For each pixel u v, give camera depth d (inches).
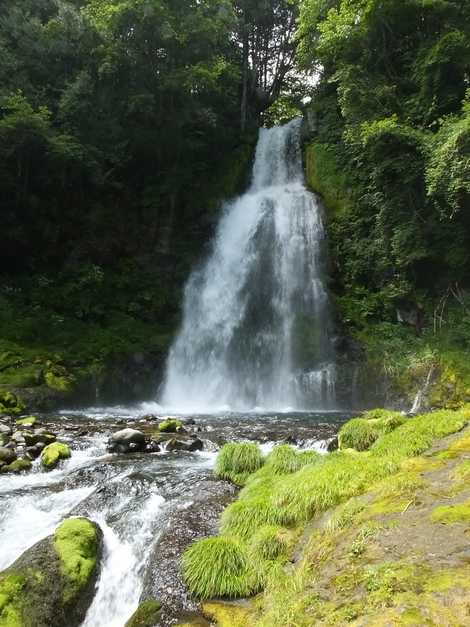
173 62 927.7
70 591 197.5
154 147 982.4
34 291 820.0
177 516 237.1
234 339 879.7
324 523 188.2
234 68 1042.7
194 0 930.7
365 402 714.2
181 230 984.9
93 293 848.3
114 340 779.4
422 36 794.2
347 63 844.0
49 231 872.9
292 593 143.7
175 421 449.4
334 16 815.7
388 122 688.4
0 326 706.8
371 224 869.2
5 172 802.2
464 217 708.7
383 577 119.3
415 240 742.5
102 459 353.1
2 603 185.9
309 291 866.8
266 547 191.2
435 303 761.0
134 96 855.7
